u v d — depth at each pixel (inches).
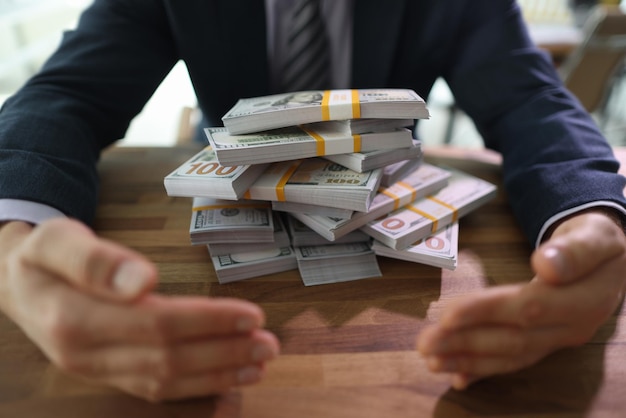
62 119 21.2
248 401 12.6
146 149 30.3
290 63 32.1
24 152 18.3
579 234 13.3
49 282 11.1
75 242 10.5
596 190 18.0
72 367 10.9
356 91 20.0
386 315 16.1
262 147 16.7
